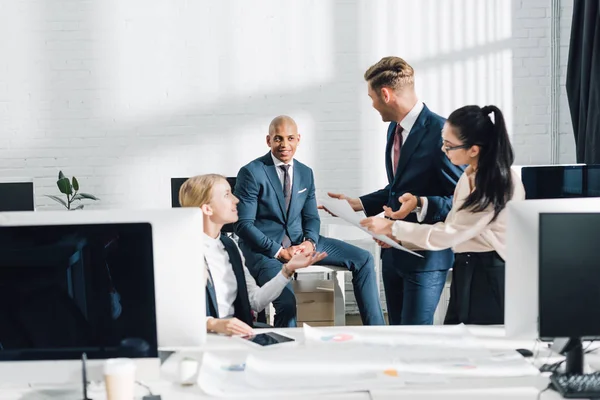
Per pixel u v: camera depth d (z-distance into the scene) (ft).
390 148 9.68
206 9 15.75
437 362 6.20
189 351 6.72
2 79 15.58
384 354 6.43
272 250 11.61
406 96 9.03
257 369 6.07
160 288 6.10
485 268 7.47
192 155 15.96
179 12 15.72
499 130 7.27
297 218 12.25
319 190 16.12
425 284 8.87
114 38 15.67
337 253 12.31
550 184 10.31
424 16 15.90
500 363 6.17
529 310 6.07
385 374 5.90
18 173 15.76
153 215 6.08
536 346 6.68
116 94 15.78
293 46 15.88
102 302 5.44
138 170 15.92
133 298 5.45
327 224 15.07
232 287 8.04
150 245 5.43
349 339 6.94
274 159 12.22
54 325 5.43
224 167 16.02
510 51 16.01
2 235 5.39
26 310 5.42
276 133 12.03
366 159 16.11
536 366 6.15
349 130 16.06
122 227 5.42
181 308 6.11
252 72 15.89
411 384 5.74
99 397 5.67
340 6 15.85
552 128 16.08
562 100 16.03
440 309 12.76
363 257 12.35
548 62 16.05
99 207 15.93
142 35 15.70
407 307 8.98
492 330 7.24
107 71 15.72
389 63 9.00
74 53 15.65
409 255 8.89
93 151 15.84
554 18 15.87
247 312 8.07
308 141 16.05
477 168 7.37
